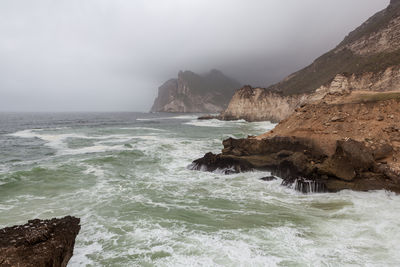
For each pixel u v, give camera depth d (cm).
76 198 1140
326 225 828
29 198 1136
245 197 1158
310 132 1711
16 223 876
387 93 1870
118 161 1925
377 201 1026
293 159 1404
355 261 621
